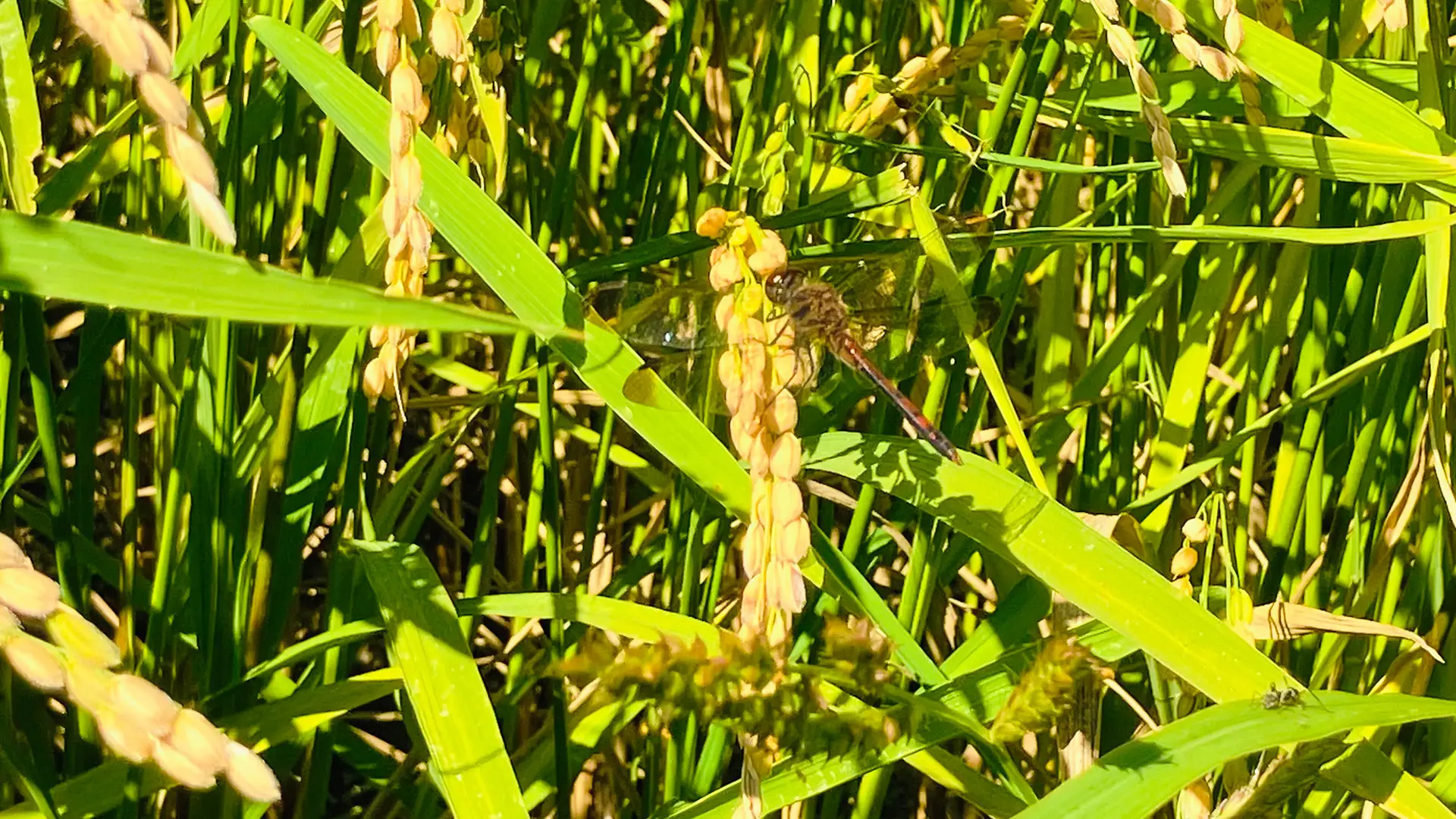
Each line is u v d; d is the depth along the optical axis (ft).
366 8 2.19
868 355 2.07
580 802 2.70
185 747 1.31
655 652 1.50
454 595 3.19
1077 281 3.03
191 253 1.38
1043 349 2.60
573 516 3.02
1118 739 2.50
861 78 2.13
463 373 2.71
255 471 1.99
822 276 2.02
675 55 2.50
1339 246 2.42
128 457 2.07
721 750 2.08
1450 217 1.88
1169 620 1.71
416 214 1.50
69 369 3.59
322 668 2.15
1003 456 2.68
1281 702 1.68
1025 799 1.78
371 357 1.98
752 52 2.93
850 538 2.07
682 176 2.84
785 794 1.73
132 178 1.97
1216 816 1.75
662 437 1.69
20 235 1.38
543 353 1.90
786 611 1.49
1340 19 2.43
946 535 2.05
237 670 1.97
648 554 2.54
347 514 1.97
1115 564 1.71
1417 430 2.39
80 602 1.86
